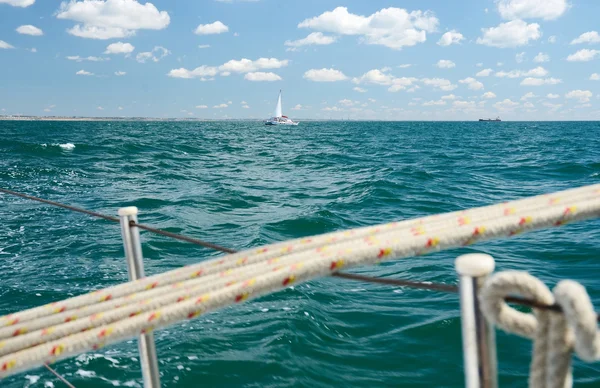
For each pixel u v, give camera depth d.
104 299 1.37
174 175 21.16
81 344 1.13
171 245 9.71
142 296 1.26
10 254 9.19
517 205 1.18
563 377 0.93
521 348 5.06
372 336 5.62
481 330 1.00
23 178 18.88
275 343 5.42
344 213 13.23
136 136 58.06
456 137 64.69
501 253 8.84
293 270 1.12
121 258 8.93
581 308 0.83
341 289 7.11
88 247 9.59
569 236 9.92
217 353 5.29
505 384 4.49
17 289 7.39
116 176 20.31
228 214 13.10
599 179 19.08
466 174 21.25
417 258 8.59
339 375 4.84
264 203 14.71
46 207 13.53
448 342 5.39
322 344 5.43
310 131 97.19
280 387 4.66
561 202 1.15
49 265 8.52
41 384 4.86
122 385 4.83
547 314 0.94
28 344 1.18
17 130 80.06
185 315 1.12
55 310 1.36
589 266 8.02
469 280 0.99
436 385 4.63
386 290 7.03
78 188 17.12
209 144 44.47
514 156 30.97
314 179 20.31
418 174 20.50
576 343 0.86
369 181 17.97
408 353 5.20
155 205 14.17
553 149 37.72
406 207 14.05
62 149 30.91
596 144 44.41
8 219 12.01
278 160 29.00
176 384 4.77
